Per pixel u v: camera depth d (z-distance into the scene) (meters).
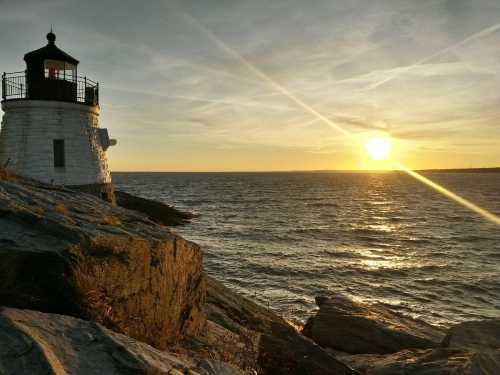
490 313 22.58
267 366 7.50
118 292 5.06
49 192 7.43
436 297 25.17
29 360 3.16
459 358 9.11
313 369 7.88
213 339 7.29
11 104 19.03
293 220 61.47
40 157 18.95
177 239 7.02
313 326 14.16
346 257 35.56
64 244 4.62
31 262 4.27
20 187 6.66
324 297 16.92
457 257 36.50
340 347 13.27
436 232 51.72
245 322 9.38
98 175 21.08
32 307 4.08
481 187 182.12
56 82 19.34
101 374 3.45
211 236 45.19
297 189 155.50
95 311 4.50
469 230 53.72
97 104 21.80
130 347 4.06
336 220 62.59
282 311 21.47
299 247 39.78
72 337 3.76
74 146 19.84
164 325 6.10
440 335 14.09
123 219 7.12
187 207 79.44
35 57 18.80
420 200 108.69
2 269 4.04
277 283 27.02
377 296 25.17
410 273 30.50
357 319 13.94
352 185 194.38
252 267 30.84
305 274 29.42
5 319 3.52
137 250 5.59
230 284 26.44
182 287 6.94
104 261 4.92
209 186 171.25
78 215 6.07
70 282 4.30
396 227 55.69
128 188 145.00
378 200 107.19
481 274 30.50
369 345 12.97
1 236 4.52
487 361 9.02
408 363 9.46
